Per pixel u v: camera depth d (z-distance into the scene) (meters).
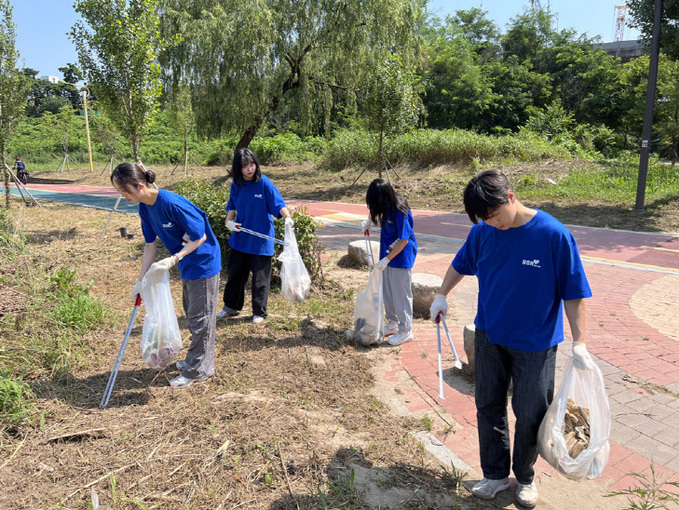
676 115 22.39
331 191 17.16
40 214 12.55
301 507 2.42
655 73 10.72
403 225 4.30
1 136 13.09
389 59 15.69
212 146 36.56
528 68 38.84
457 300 5.98
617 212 11.36
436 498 2.58
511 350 2.41
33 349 3.93
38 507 2.35
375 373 4.08
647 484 2.74
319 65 20.84
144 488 2.51
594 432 2.27
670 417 3.42
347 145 22.33
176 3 19.62
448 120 35.44
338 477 2.63
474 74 34.53
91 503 2.36
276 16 19.33
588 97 36.44
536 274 2.28
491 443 2.59
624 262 7.64
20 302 4.98
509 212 2.20
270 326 4.92
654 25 10.70
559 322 2.39
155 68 9.97
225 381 3.72
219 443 2.88
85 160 38.97
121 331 4.74
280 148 28.69
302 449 2.87
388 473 2.75
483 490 2.61
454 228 10.76
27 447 2.81
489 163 18.02
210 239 3.72
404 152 19.78
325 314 5.33
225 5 19.84
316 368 4.03
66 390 3.51
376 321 4.47
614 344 4.65
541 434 2.37
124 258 7.75
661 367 4.17
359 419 3.34
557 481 2.80
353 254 7.45
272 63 19.75
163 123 42.22
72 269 7.00
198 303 3.66
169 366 4.00
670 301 5.86
